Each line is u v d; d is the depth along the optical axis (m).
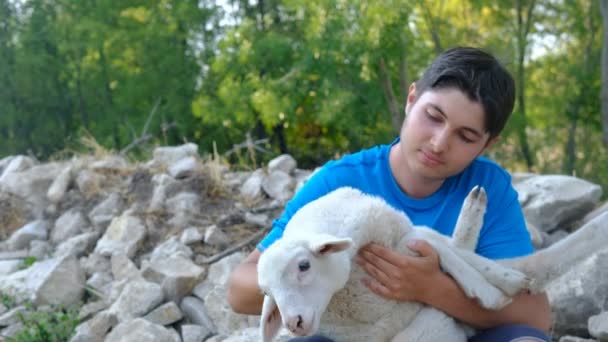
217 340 3.88
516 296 2.37
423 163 2.45
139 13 16.53
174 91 16.30
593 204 4.80
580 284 3.66
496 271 2.26
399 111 14.69
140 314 4.20
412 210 2.64
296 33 14.80
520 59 15.66
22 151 18.42
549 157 17.77
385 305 2.27
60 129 18.67
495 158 15.61
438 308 2.29
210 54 16.39
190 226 5.18
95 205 5.75
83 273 4.80
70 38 17.62
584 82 16.09
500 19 16.47
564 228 4.83
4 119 17.88
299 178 5.80
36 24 17.95
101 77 18.12
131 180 5.86
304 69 13.32
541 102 16.61
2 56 17.98
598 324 3.46
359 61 12.71
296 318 1.92
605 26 13.16
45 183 6.15
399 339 2.26
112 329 4.11
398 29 12.38
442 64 2.46
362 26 12.26
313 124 16.53
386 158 2.71
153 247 5.07
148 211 5.34
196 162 5.78
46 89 18.28
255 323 4.02
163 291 4.33
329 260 2.02
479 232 2.41
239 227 5.16
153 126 16.45
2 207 6.03
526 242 2.61
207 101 14.45
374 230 2.25
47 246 5.50
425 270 2.23
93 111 18.86
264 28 15.55
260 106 13.59
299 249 1.98
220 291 4.21
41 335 4.07
